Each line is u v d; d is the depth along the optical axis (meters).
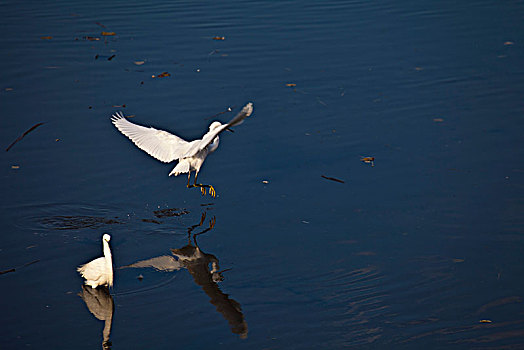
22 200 11.94
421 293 9.43
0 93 16.17
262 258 10.40
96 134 14.42
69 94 16.20
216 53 18.81
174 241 10.90
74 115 15.18
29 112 15.23
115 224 11.36
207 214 11.71
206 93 16.30
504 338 8.44
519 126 14.43
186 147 10.43
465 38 19.59
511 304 9.12
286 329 8.73
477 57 18.20
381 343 8.42
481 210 11.45
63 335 8.60
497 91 16.17
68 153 13.64
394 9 22.55
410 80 16.91
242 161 13.46
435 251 10.41
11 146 13.77
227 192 12.40
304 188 12.44
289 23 21.27
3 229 11.09
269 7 23.05
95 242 10.84
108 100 15.91
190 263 10.27
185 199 12.22
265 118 15.13
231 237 11.00
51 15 22.16
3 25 20.98
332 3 23.44
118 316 9.01
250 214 11.67
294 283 9.74
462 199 11.82
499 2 22.88
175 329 8.74
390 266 10.09
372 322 8.84
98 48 19.17
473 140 13.91
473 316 8.90
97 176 12.87
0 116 14.97
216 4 23.50
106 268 9.39
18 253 10.48
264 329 8.73
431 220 11.25
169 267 10.18
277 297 9.41
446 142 13.88
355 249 10.56
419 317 8.92
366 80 16.98
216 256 10.47
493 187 12.16
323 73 17.42
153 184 12.70
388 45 19.22
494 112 15.12
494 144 13.70
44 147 13.81
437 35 19.89
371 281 9.74
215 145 11.66
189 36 20.16
